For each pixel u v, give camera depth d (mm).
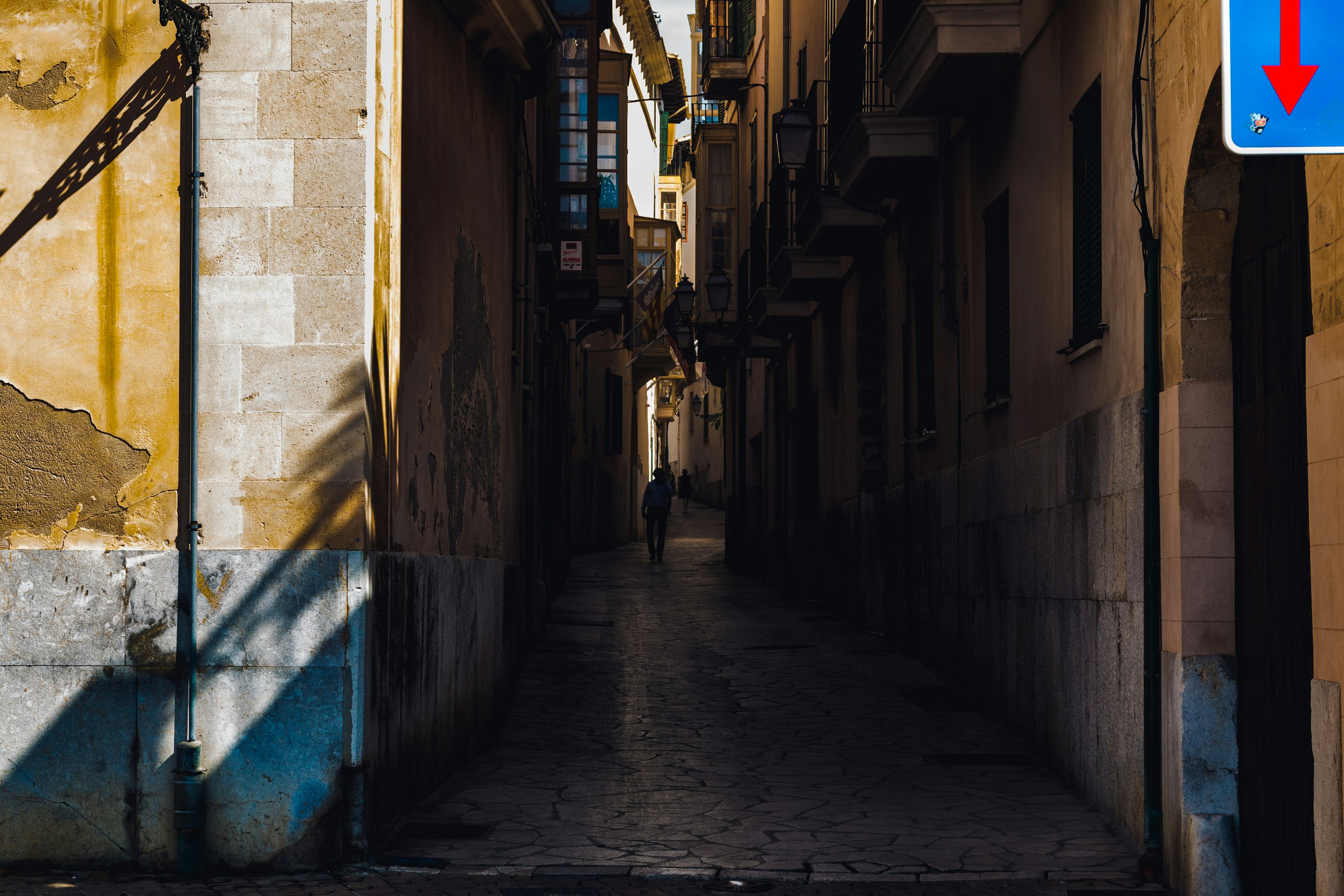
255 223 6527
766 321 20156
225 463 6445
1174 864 6109
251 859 6305
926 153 12289
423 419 7656
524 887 6035
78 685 6418
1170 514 6242
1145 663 6430
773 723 10367
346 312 6484
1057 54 8812
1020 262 9812
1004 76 10320
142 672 6395
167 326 6535
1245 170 5891
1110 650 7332
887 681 12359
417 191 7551
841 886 6152
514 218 11258
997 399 10266
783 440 21953
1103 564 7496
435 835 6980
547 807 7648
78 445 6508
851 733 9953
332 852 6336
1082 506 7961
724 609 19234
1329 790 4578
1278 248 5492
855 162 12992
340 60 6582
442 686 8102
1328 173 4625
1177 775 6070
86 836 6363
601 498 34156
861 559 16406
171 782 6348
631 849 6758
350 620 6371
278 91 6574
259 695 6352
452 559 8352
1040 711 9094
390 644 6887
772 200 18844
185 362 6520
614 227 20781
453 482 8445
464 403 8805
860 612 16531
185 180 6570
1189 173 5969
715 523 45469
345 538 6406
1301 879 5188
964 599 11617
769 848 6797
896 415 14781
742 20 25703
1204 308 6133
